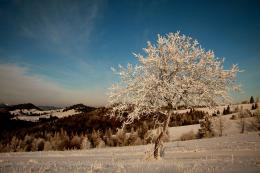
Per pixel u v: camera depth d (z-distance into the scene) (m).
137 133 85.81
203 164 16.34
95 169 15.32
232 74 21.17
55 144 100.31
